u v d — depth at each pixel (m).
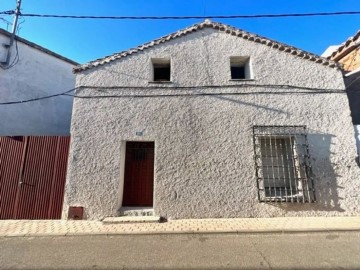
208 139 7.77
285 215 7.25
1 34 9.96
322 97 8.03
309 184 7.38
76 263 4.45
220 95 8.09
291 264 4.25
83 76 8.30
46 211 7.43
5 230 6.31
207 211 7.29
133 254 4.82
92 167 7.58
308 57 8.30
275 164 7.70
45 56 11.48
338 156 7.58
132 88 8.18
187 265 4.32
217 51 8.52
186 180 7.49
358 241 5.24
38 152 7.85
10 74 10.07
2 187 7.60
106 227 6.50
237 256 4.64
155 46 8.56
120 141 7.77
